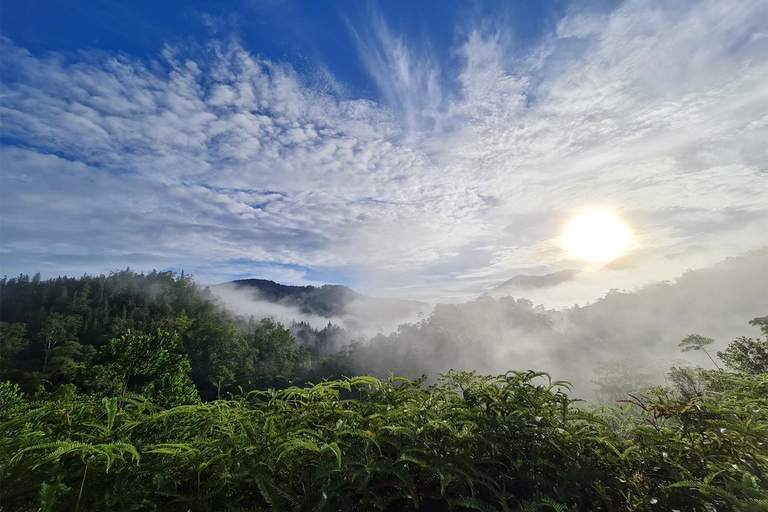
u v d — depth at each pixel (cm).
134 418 148
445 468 124
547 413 165
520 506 113
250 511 105
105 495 103
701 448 142
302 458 125
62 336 8819
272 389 177
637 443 151
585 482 130
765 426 141
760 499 107
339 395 175
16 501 104
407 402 178
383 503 116
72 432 132
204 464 120
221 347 8681
